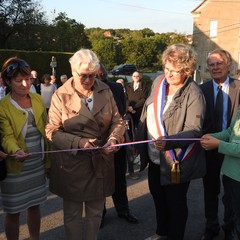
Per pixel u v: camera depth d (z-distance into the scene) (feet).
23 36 123.34
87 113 9.28
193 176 10.02
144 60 200.23
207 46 124.57
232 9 121.29
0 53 79.56
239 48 122.01
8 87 10.18
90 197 9.56
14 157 9.39
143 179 19.31
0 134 9.60
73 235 9.83
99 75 12.59
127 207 14.05
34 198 10.32
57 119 9.50
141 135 10.94
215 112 11.95
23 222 13.70
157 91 10.30
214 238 12.67
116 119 9.98
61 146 9.20
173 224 10.41
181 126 9.74
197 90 9.77
